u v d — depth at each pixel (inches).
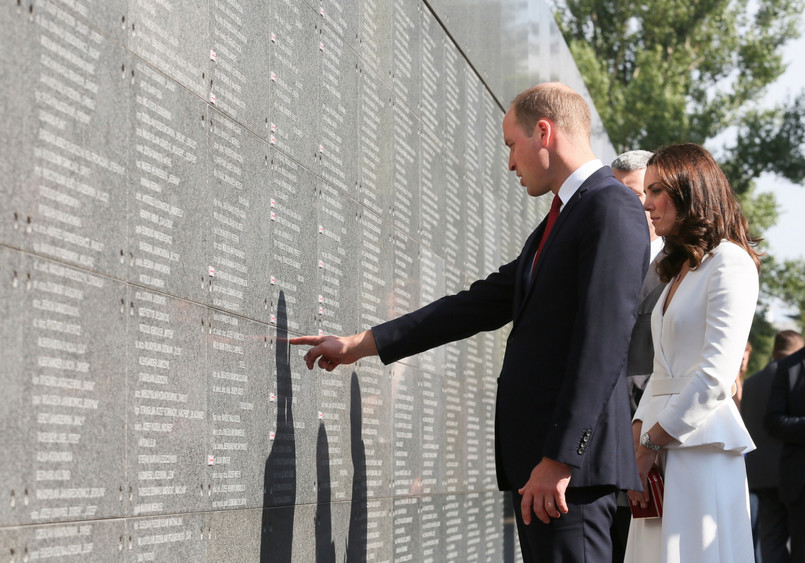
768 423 283.6
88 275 89.2
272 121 134.9
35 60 82.8
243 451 121.6
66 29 87.4
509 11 311.1
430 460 211.9
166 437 102.3
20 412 78.7
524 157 132.1
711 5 1366.9
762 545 325.4
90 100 90.8
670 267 147.2
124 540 93.4
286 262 138.1
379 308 181.2
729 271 136.2
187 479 106.6
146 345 99.0
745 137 1331.2
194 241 110.3
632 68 1411.2
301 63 146.9
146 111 101.0
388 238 188.1
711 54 1392.7
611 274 118.0
